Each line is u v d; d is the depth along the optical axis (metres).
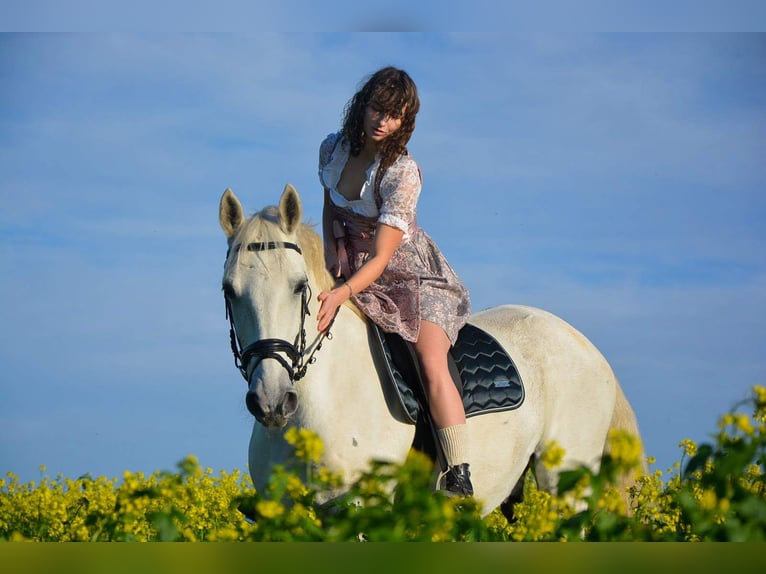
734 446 3.52
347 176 6.41
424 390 6.23
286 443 5.81
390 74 6.15
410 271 6.36
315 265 5.92
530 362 7.31
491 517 7.00
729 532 3.47
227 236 5.86
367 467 5.86
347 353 6.01
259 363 5.38
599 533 3.52
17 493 10.11
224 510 8.66
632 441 3.38
